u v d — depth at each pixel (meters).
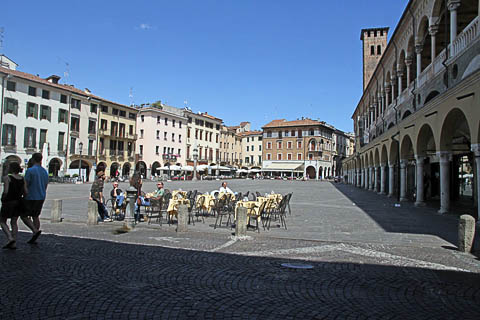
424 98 18.70
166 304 4.61
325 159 88.38
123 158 60.03
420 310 4.59
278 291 5.22
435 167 26.92
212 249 8.14
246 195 17.25
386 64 29.62
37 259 6.79
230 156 92.88
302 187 41.78
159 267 6.44
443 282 5.80
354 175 51.19
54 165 47.50
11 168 7.69
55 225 11.48
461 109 12.55
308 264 6.84
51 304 4.53
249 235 10.12
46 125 46.19
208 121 82.31
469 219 8.16
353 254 7.80
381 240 9.54
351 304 4.75
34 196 7.99
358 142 48.59
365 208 18.27
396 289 5.42
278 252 7.89
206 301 4.75
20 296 4.79
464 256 7.73
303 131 87.31
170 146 69.94
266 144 92.50
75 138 50.59
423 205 18.97
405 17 21.92
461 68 13.79
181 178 62.84
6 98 41.47
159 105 71.38
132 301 4.69
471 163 21.83
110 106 57.19
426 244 9.05
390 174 25.77
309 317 4.28
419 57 20.19
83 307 4.45
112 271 6.11
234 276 5.95
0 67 42.16
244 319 4.17
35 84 44.75
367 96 41.53
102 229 10.80
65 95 48.94
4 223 7.60
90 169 53.34
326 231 11.01
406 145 21.61
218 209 11.90
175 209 12.06
